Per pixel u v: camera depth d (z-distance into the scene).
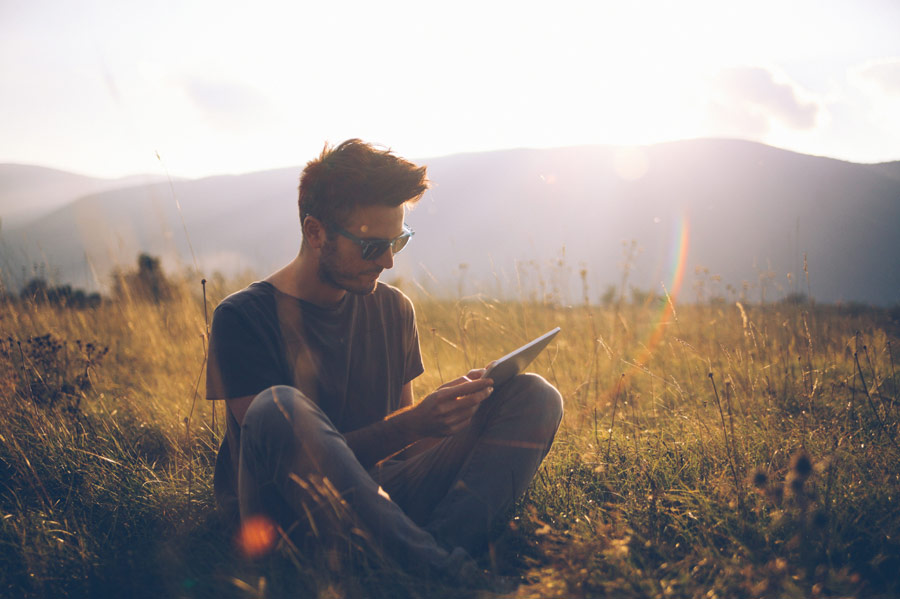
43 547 1.90
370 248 1.87
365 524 1.55
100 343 5.00
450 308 5.82
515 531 1.93
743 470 2.27
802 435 2.58
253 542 1.73
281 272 2.01
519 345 4.92
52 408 3.10
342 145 1.93
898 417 2.80
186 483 2.39
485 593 1.49
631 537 1.82
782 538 1.80
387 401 2.14
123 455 2.72
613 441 2.76
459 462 1.95
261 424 1.60
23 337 3.96
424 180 1.92
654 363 4.34
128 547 1.96
